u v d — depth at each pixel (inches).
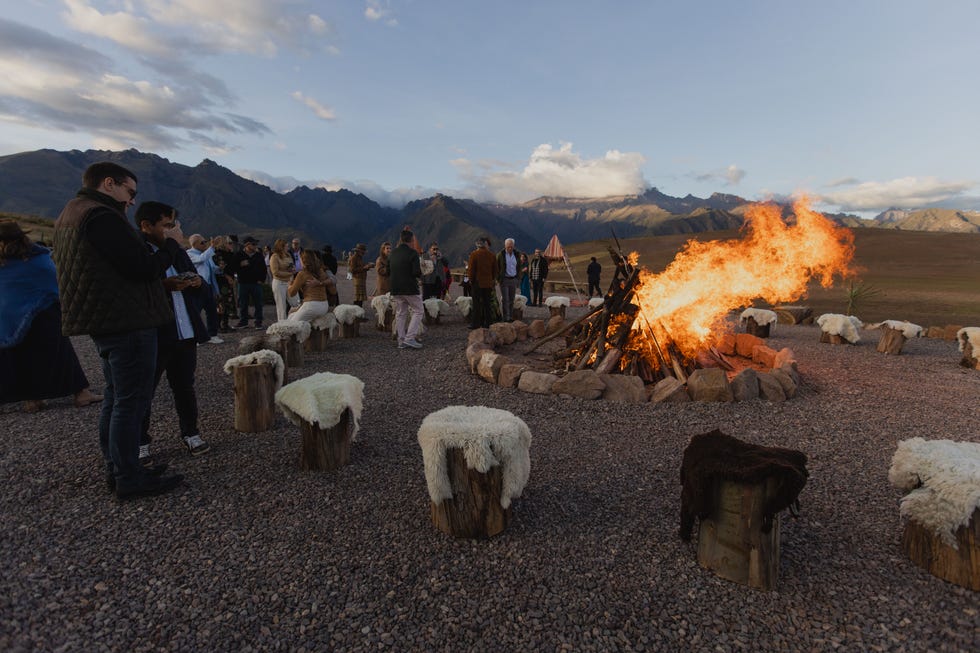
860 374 280.4
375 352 345.1
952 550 100.3
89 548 113.2
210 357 319.6
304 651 84.9
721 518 103.4
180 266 220.2
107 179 126.8
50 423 195.0
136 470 135.2
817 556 111.4
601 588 101.0
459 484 117.3
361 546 115.8
